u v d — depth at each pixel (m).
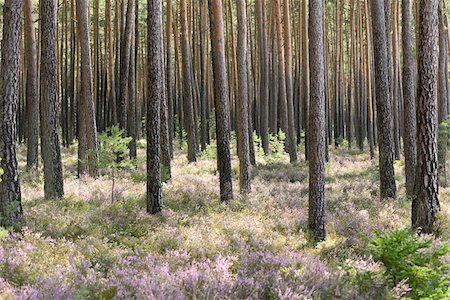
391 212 11.06
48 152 12.02
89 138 17.56
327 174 20.64
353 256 7.24
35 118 19.53
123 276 5.38
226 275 5.38
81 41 17.53
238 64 15.12
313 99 8.85
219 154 13.02
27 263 5.90
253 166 23.19
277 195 13.95
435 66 8.72
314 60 8.82
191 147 24.03
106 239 7.66
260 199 13.05
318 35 8.78
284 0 26.12
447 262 6.00
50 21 12.12
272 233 9.12
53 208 10.34
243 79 14.96
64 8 34.69
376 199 12.97
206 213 11.18
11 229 7.78
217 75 13.19
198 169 21.22
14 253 6.25
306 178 19.31
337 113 41.12
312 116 8.85
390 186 13.39
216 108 13.09
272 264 5.90
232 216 10.82
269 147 29.94
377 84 13.53
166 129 16.39
